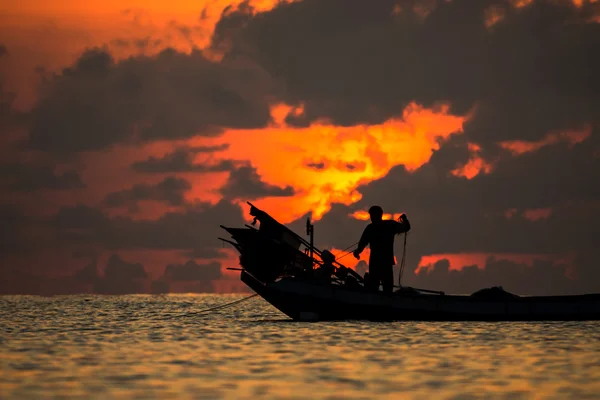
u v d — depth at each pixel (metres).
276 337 59.34
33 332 65.56
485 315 71.81
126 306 121.38
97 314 94.62
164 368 43.69
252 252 74.00
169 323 76.69
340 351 50.59
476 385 38.59
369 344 54.22
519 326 66.44
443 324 68.25
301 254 74.50
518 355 48.75
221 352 50.44
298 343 55.06
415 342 55.28
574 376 41.12
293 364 45.09
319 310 72.75
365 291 71.81
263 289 73.94
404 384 38.78
